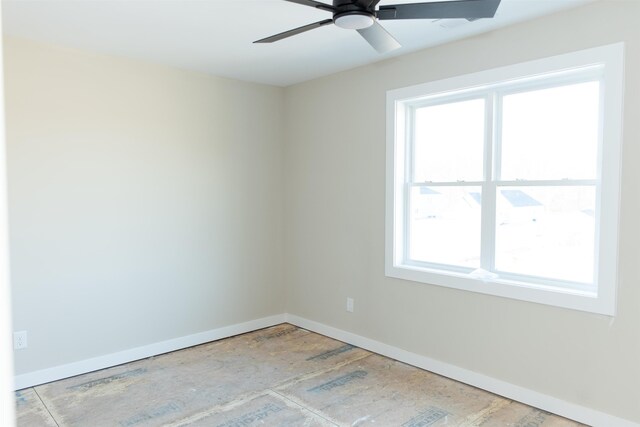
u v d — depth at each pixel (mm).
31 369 3238
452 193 3469
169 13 2703
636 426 2496
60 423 2717
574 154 2854
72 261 3406
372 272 3898
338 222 4184
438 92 3338
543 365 2857
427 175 3646
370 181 3875
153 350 3844
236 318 4422
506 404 2943
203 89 4098
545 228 2973
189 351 3955
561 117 2900
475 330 3195
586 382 2676
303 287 4594
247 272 4500
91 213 3486
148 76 3748
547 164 2971
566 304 2736
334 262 4242
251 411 2865
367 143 3879
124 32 3027
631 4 2457
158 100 3816
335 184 4191
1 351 514
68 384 3266
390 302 3760
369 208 3896
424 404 2949
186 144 4004
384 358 3766
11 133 3119
